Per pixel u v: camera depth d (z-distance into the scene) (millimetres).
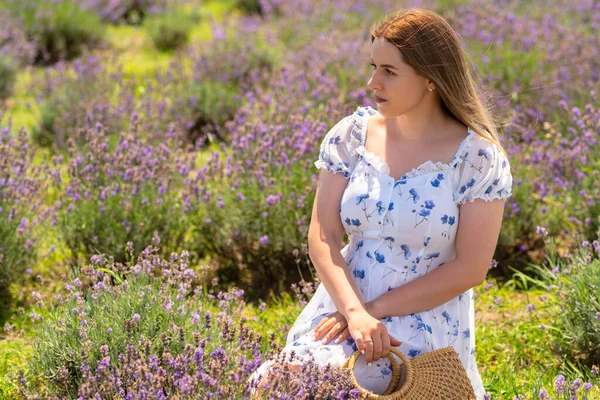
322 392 2572
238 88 7773
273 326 3998
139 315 3170
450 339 2924
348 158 3043
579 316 3756
